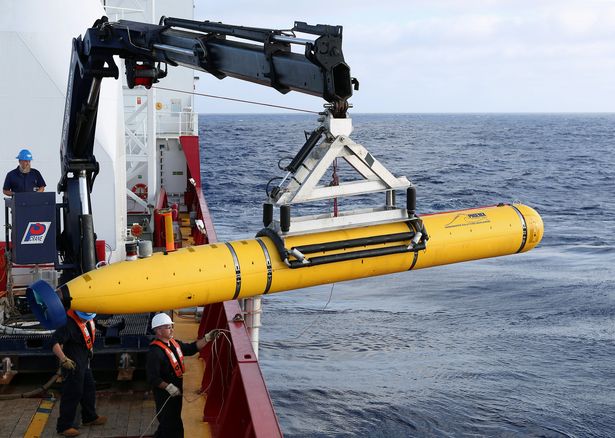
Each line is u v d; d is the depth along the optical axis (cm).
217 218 3822
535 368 1656
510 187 5691
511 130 18162
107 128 994
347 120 547
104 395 775
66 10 1002
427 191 5375
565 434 1327
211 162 7469
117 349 785
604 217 4191
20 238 743
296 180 561
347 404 1427
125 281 634
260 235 664
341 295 2308
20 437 677
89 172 791
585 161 8388
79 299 628
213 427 702
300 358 1691
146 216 1634
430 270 2698
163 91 2119
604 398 1491
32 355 767
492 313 2122
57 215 794
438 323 2006
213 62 572
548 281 2528
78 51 698
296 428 1320
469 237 748
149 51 638
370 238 643
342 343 1811
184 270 639
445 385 1536
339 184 585
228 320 802
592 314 2116
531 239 785
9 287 820
